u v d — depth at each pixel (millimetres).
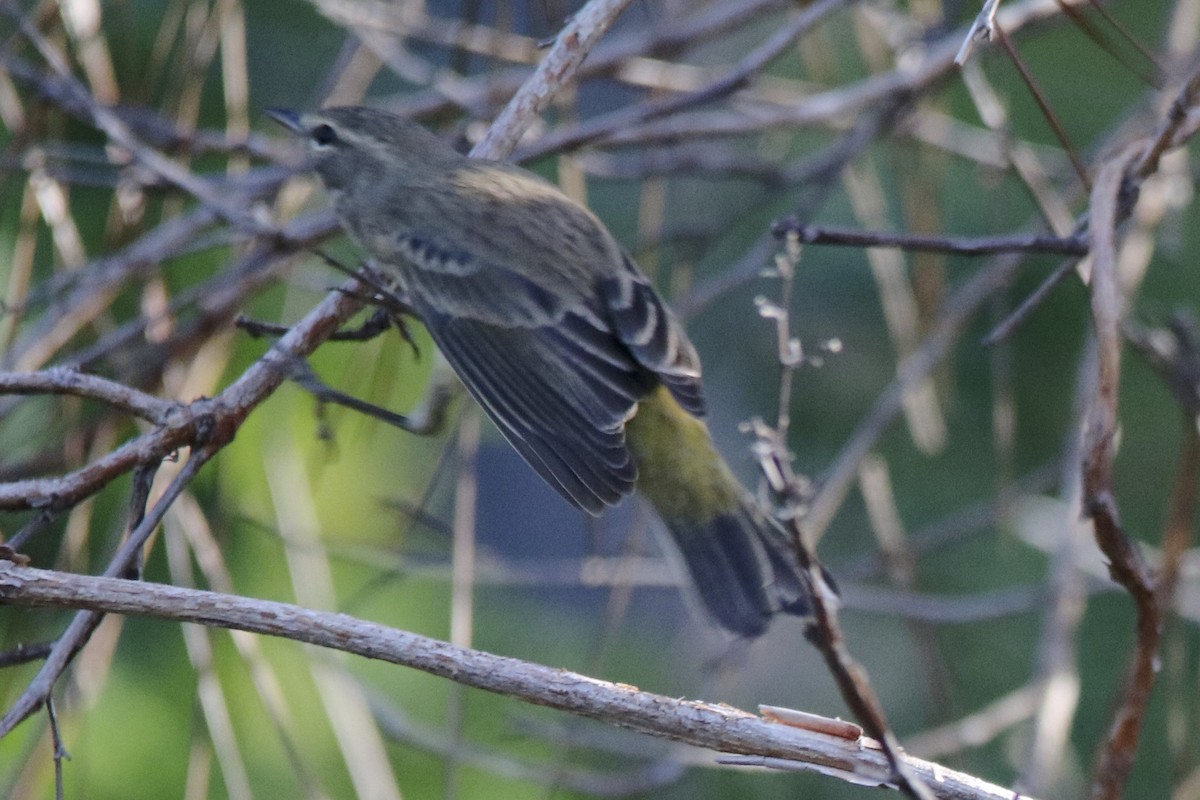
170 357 9852
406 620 12570
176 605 6121
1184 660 12508
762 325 14492
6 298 11180
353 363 11078
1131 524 13398
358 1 11758
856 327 14086
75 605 6102
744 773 12555
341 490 12148
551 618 14000
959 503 13586
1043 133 13523
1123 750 6930
